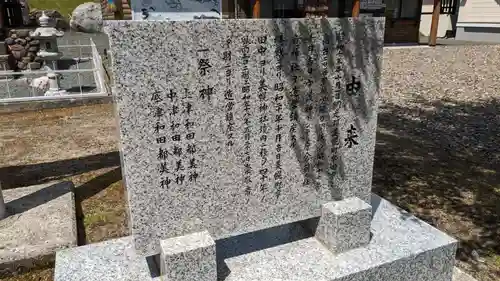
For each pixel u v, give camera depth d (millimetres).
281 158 2725
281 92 2609
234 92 2477
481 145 5953
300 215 2891
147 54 2225
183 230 2549
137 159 2334
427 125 6934
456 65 11594
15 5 11555
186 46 2297
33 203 4012
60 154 5777
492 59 12117
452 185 4621
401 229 3057
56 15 19250
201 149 2475
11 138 6480
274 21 2484
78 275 2508
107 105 8438
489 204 4172
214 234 2650
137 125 2291
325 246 2869
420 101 8477
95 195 4465
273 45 2516
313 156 2834
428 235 2975
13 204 3982
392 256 2736
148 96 2277
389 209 3354
